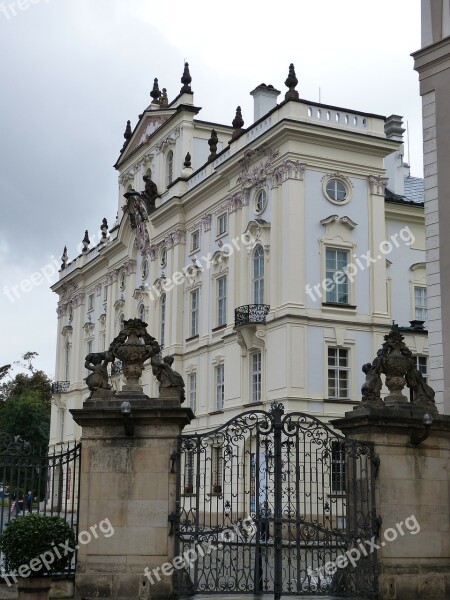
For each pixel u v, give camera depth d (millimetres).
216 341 47656
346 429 20516
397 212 50000
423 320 50125
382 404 20156
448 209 23750
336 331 42062
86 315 73812
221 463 41969
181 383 19688
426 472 20031
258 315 42688
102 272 70250
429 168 24547
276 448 19094
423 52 25281
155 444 19250
